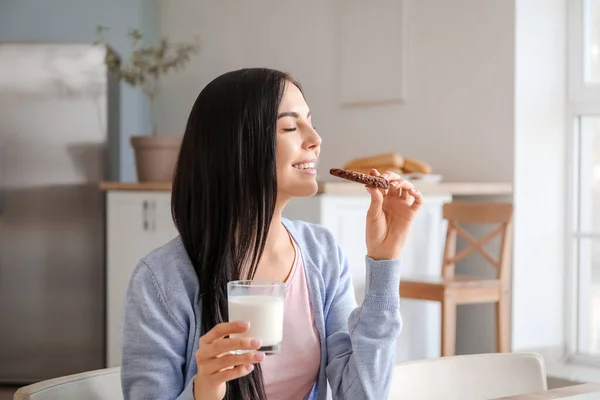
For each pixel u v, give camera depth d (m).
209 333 0.93
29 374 3.91
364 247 3.11
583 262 3.57
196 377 0.97
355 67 4.09
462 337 3.71
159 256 1.18
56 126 3.89
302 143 1.20
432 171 3.78
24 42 3.89
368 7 4.02
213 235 1.17
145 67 4.15
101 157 3.89
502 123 3.51
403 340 3.31
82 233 3.89
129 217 3.51
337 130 4.19
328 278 1.34
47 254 3.90
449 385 1.35
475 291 3.12
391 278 1.25
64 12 4.65
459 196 3.71
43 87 3.88
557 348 3.61
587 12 3.54
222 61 4.67
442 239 3.49
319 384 1.28
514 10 3.46
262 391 1.14
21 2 4.61
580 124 3.57
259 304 0.98
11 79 3.88
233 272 1.17
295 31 4.37
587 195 3.56
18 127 3.89
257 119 1.16
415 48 3.84
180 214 1.20
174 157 3.78
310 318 1.28
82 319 3.90
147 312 1.13
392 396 1.30
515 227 3.47
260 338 0.98
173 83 4.84
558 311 3.61
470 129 3.63
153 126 4.45
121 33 4.70
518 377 1.38
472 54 3.62
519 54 3.47
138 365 1.12
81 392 1.13
